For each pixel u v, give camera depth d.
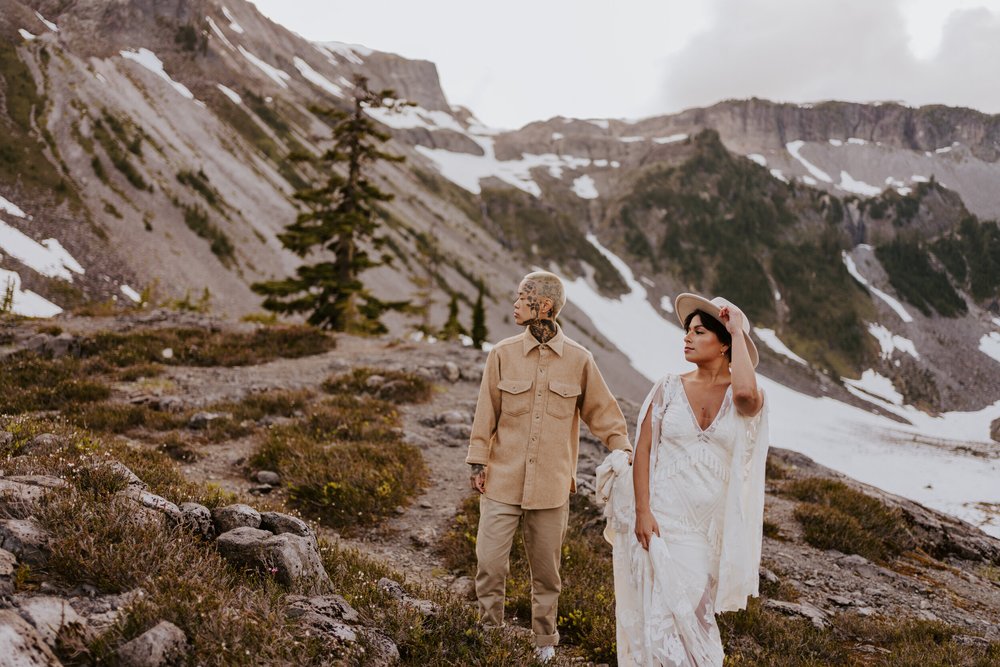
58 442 5.60
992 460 100.12
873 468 88.94
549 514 4.34
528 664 3.76
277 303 27.47
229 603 3.17
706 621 3.27
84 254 119.69
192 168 170.88
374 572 4.88
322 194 27.95
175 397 11.29
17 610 2.68
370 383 13.12
